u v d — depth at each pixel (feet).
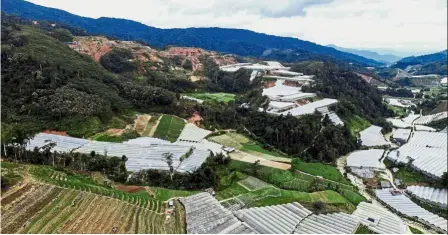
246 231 247.09
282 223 266.77
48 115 398.83
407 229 303.68
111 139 390.01
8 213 219.61
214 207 277.85
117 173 316.40
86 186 271.90
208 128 477.36
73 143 360.07
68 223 219.20
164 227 238.48
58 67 475.72
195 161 351.05
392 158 465.06
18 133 345.51
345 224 279.08
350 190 372.58
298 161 421.59
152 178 319.27
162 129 444.55
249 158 395.55
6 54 468.75
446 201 355.15
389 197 368.48
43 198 242.78
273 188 336.08
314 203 314.35
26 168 290.35
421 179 414.21
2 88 420.36
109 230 218.18
